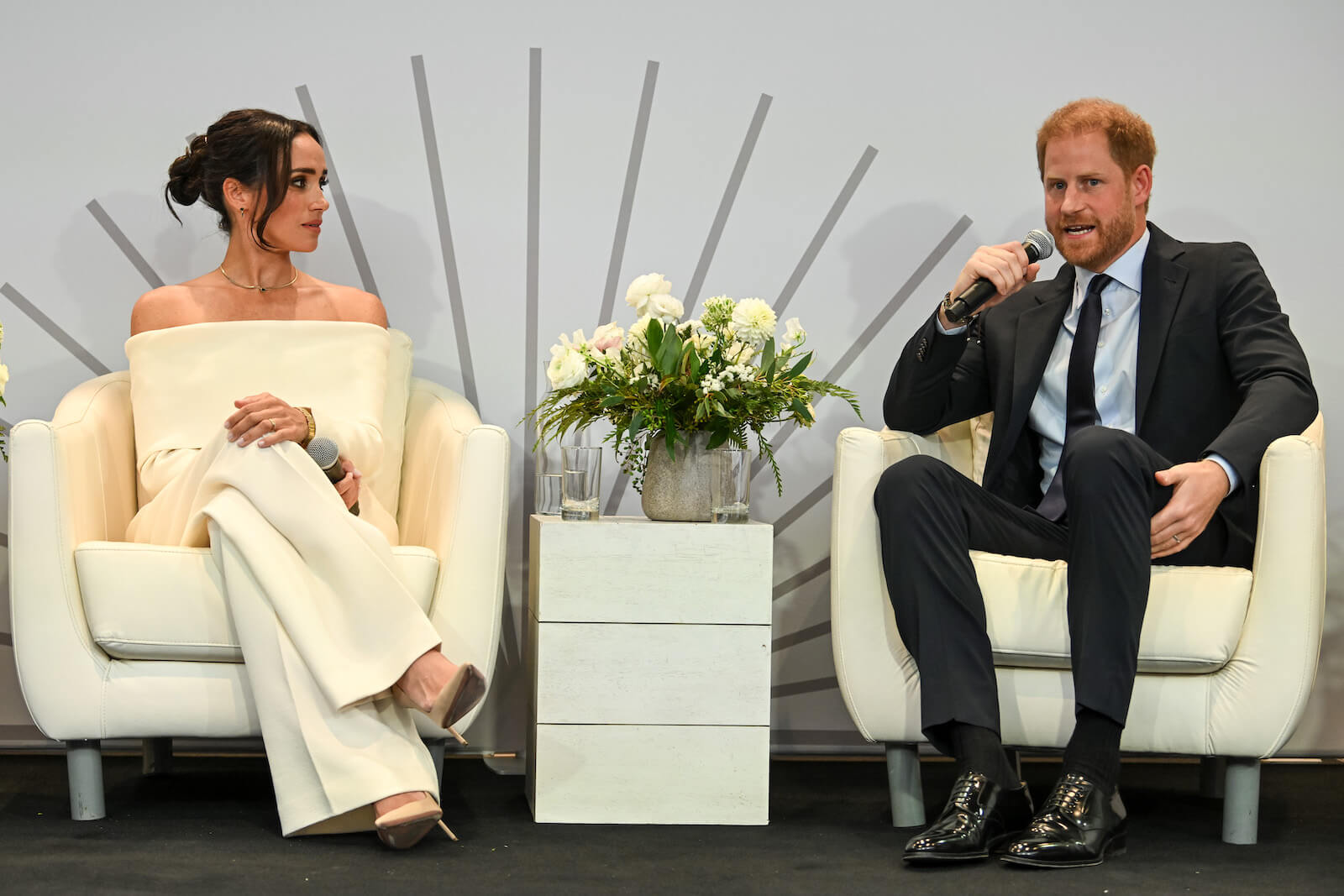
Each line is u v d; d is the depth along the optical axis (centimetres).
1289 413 554
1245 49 805
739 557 579
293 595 529
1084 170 618
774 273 797
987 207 803
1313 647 538
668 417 593
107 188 771
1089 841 492
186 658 553
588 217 791
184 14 777
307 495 546
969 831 490
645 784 573
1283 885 473
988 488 646
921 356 632
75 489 570
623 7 794
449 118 786
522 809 610
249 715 552
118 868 474
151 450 638
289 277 711
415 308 785
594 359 611
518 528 780
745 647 578
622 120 793
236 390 655
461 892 450
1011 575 554
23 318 765
